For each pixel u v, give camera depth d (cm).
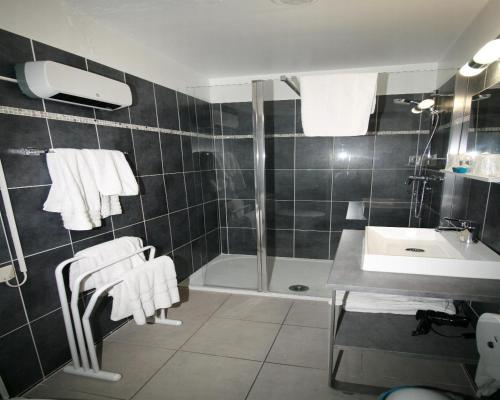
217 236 330
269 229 325
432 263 129
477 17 174
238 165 312
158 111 234
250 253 329
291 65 274
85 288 165
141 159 217
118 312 164
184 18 174
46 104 149
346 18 177
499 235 136
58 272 148
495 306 136
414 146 272
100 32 179
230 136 309
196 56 245
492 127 140
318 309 222
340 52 238
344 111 209
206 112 307
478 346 120
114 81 170
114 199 183
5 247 135
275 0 154
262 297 243
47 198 148
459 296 113
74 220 151
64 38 157
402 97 269
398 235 187
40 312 152
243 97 303
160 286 178
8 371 140
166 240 249
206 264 310
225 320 212
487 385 121
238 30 192
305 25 186
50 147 152
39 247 149
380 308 165
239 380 156
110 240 192
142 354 178
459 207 186
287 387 151
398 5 162
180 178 265
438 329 150
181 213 268
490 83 143
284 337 190
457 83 197
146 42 212
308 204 313
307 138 297
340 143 290
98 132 179
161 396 147
